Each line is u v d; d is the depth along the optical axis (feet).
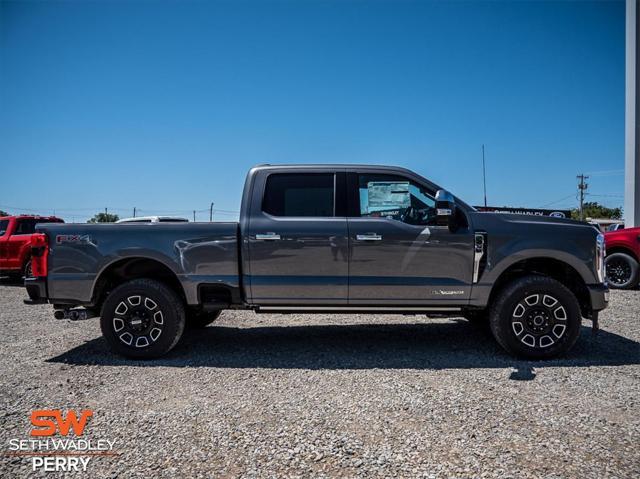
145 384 12.60
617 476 7.79
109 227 15.29
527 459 8.36
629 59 44.27
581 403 11.03
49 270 15.26
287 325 20.81
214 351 16.10
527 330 14.66
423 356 15.33
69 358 15.25
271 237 15.11
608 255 30.83
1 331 19.61
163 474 7.94
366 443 9.02
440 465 8.17
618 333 18.40
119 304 14.96
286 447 8.87
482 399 11.30
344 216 15.52
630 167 44.24
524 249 14.85
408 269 15.08
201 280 15.17
